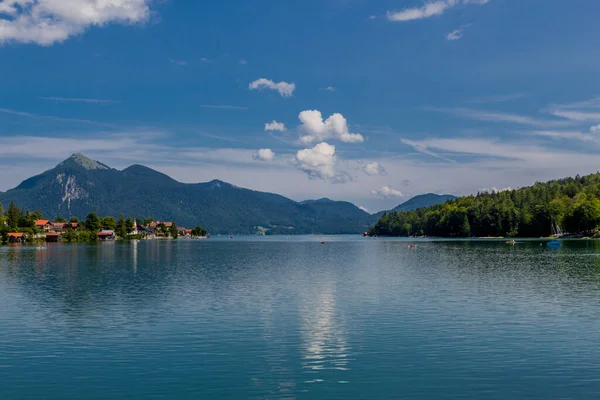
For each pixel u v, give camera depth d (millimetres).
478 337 37938
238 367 31266
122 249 193625
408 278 76062
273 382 28641
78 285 68688
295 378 29266
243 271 90375
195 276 81188
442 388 27609
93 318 45281
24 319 44938
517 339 37281
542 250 150500
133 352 34469
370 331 40031
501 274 80312
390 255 140375
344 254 152500
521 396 26422
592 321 43125
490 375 29578
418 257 127562
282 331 40188
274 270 92500
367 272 86812
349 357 33188
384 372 30203
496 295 57500
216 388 27781
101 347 35688
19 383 28641
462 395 26625
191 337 38375
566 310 48062
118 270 92812
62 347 35750
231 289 64125
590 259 111750
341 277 78562
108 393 27141
